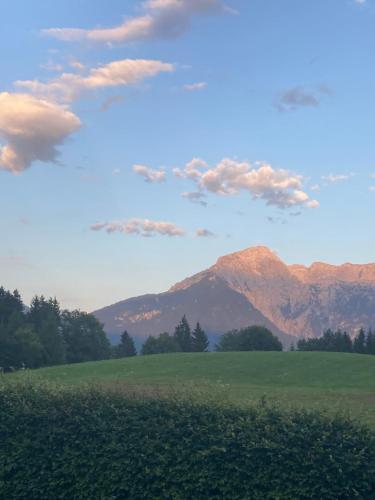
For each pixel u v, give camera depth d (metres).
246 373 56.06
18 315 112.94
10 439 15.15
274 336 141.25
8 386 16.09
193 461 13.88
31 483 14.87
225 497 13.64
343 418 13.73
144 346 143.75
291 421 13.81
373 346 143.75
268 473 13.43
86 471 14.55
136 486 14.22
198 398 14.89
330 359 61.69
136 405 14.94
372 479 12.98
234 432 13.96
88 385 16.12
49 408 15.25
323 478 13.15
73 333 129.50
